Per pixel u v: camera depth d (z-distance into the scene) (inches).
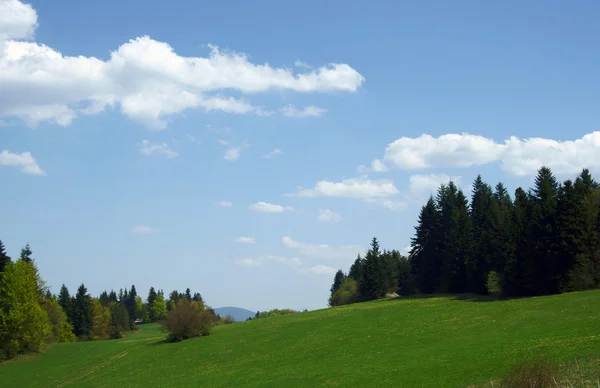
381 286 5241.1
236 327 3720.5
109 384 2405.3
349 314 3555.6
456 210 4515.3
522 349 1643.7
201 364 2598.4
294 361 2305.6
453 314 2918.3
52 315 4023.1
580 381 1082.7
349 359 2112.5
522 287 3351.4
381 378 1636.3
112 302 7352.4
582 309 2373.3
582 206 3070.9
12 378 2687.0
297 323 3479.3
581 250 3034.0
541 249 3159.5
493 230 3900.1
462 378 1435.8
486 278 3762.3
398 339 2434.8
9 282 3171.8
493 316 2635.3
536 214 3253.0
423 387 1425.9
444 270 4357.8
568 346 1550.2
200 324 3447.3
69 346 3575.3
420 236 4968.0
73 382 2554.1
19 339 3191.4
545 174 4217.5
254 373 2155.5
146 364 2787.9
